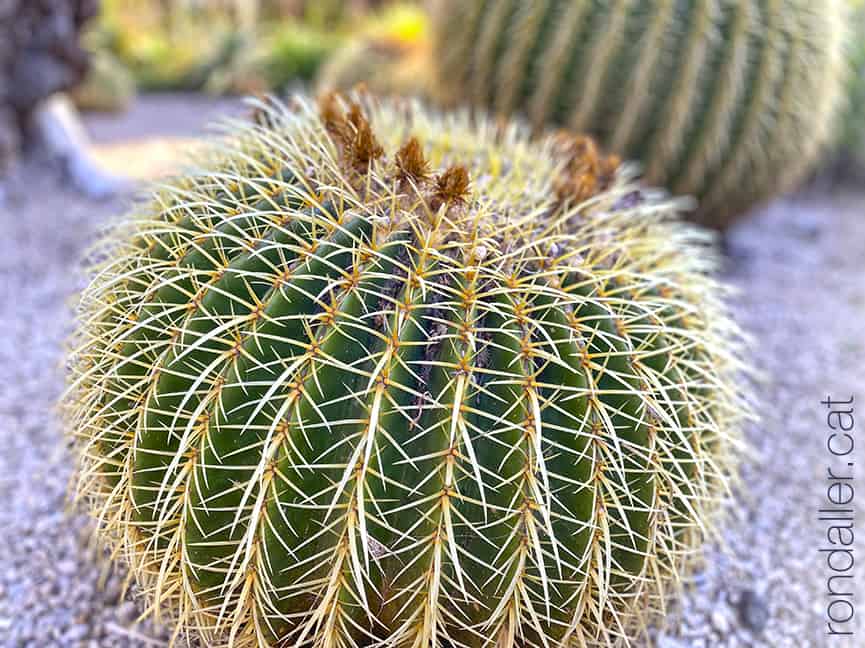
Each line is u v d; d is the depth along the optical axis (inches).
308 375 14.7
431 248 15.8
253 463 15.1
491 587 15.5
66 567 24.2
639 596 18.2
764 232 62.1
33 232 50.0
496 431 14.9
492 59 41.5
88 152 62.2
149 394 15.7
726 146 41.7
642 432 16.5
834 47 43.0
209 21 172.6
